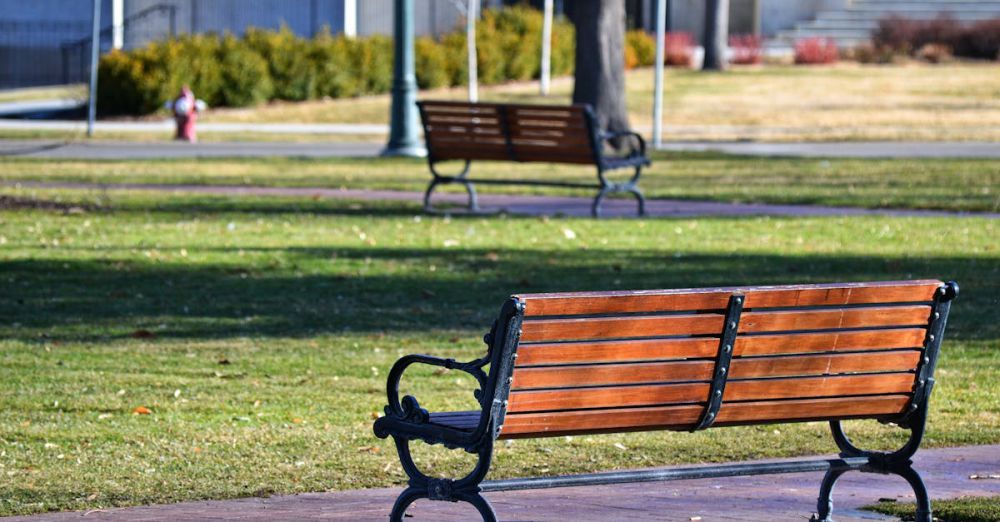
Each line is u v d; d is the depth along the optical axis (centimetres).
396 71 5078
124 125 6575
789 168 4653
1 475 1328
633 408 1030
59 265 2597
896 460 1131
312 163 4759
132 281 2461
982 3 11669
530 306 955
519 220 3278
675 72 9750
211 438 1477
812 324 1061
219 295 2339
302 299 2309
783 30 11750
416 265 2631
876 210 3488
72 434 1490
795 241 2939
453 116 3378
